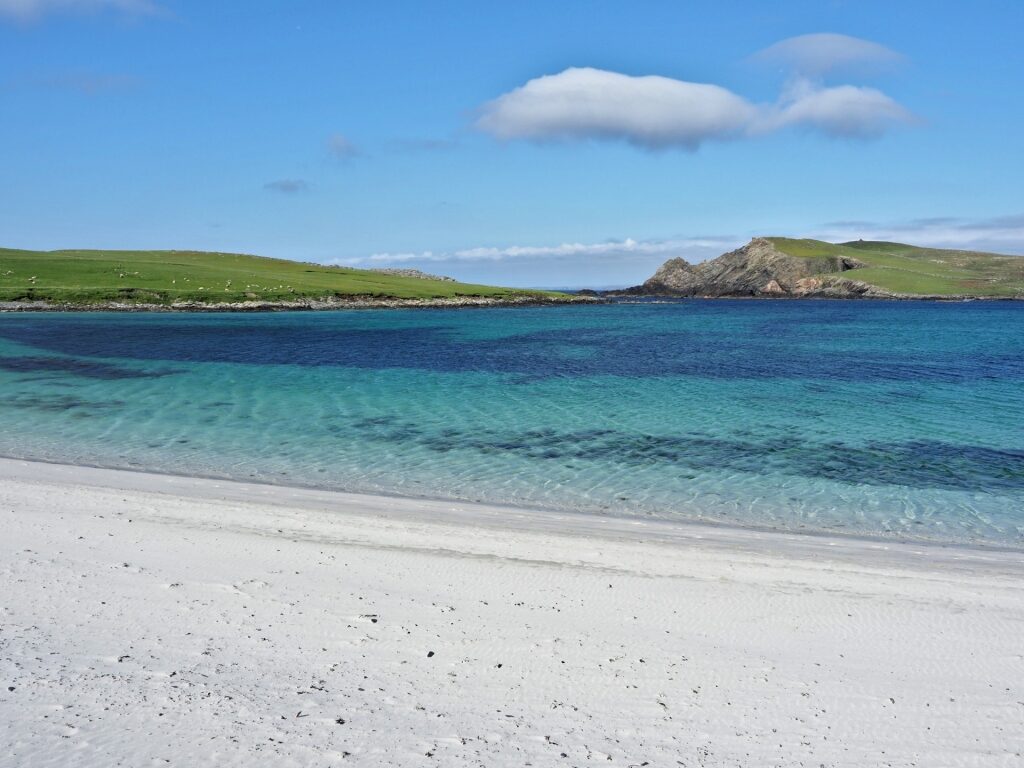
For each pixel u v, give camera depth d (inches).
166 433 860.0
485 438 856.9
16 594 369.1
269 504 567.5
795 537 516.1
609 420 977.5
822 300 7514.8
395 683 291.7
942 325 3366.1
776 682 301.1
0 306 3437.5
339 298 4581.7
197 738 247.4
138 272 4576.8
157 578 399.5
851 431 908.6
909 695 292.2
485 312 4347.9
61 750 237.6
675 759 244.5
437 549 465.4
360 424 935.7
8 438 815.1
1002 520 564.7
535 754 244.8
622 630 349.1
